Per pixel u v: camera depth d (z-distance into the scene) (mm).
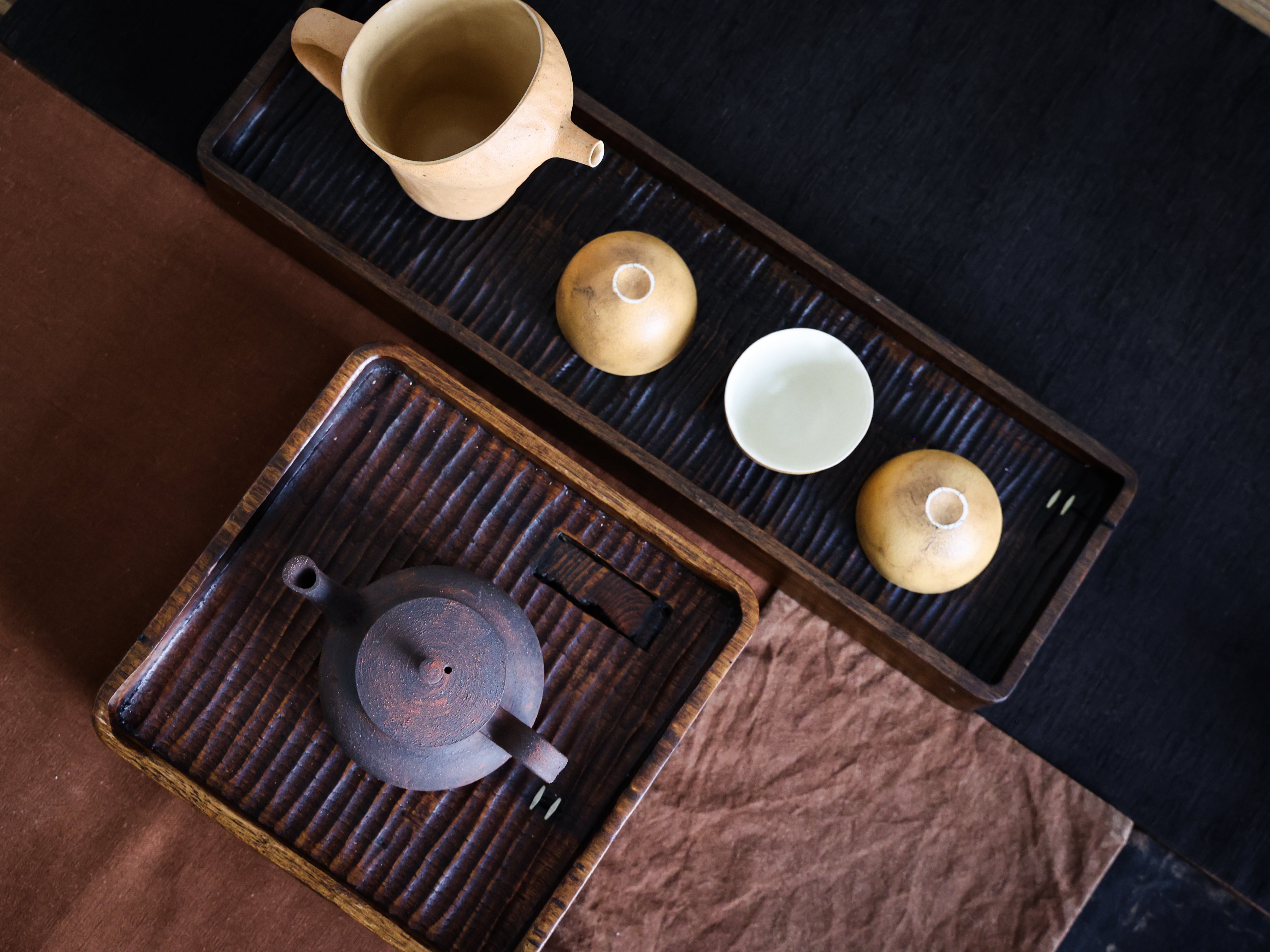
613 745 857
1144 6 1210
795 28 1193
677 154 1148
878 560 951
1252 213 1185
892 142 1183
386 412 886
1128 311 1171
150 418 1065
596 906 1050
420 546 880
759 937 1059
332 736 833
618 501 861
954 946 1067
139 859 985
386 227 1018
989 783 1095
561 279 970
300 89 1024
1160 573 1137
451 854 832
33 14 1108
